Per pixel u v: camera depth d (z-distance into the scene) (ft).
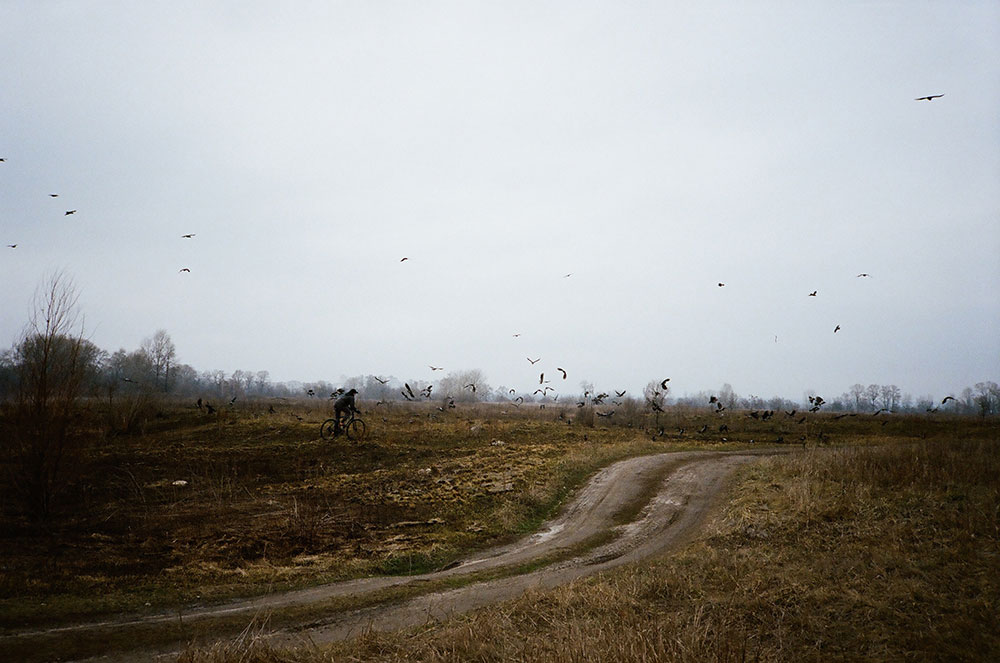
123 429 117.70
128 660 28.09
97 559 44.55
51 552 45.62
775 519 53.62
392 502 67.82
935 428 153.28
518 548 54.34
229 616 34.63
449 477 80.84
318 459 93.97
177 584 40.34
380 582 42.91
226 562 45.83
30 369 57.82
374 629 32.81
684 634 28.86
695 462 92.79
